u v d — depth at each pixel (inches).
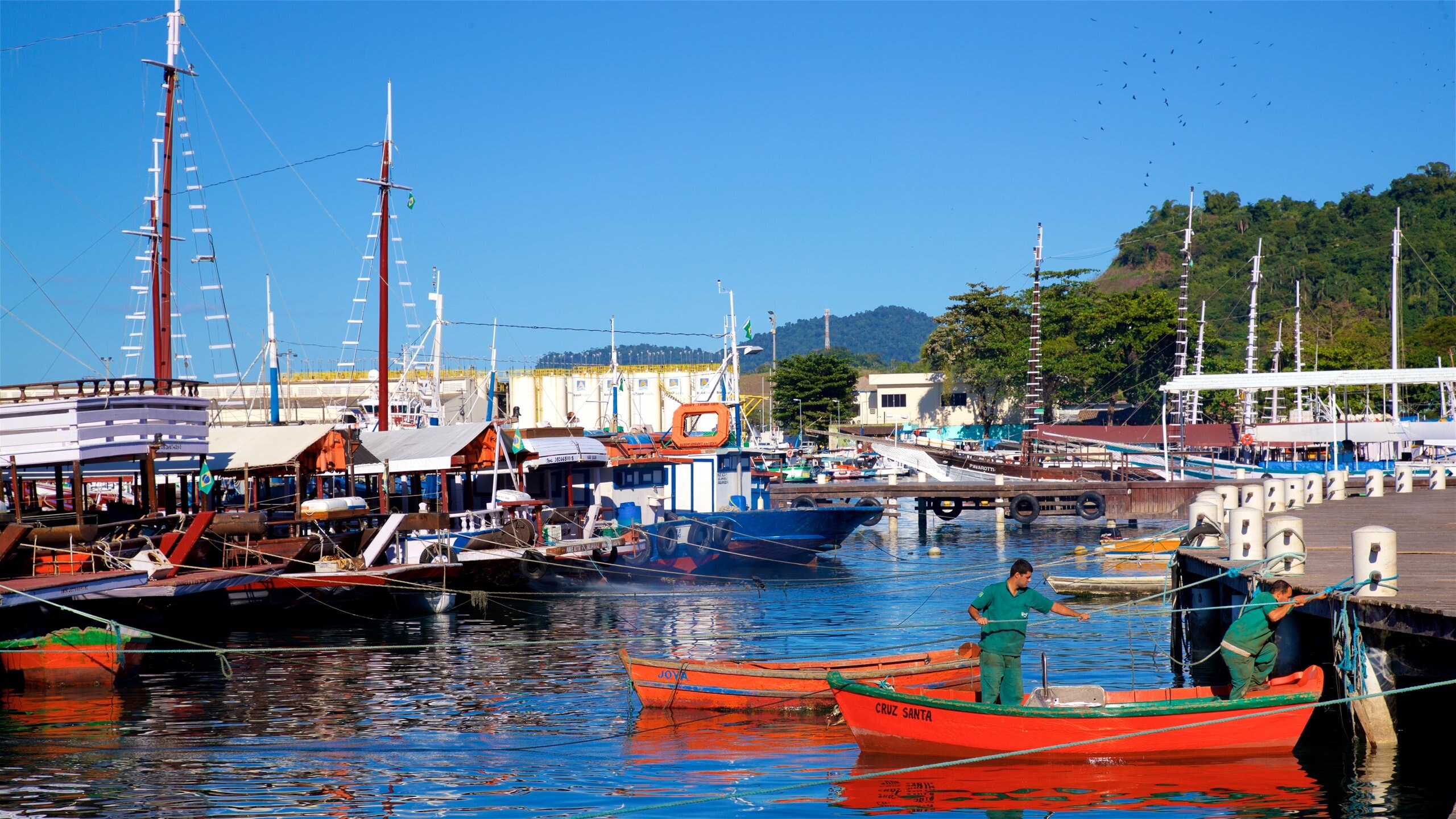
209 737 722.2
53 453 1096.8
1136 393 4505.4
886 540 2305.6
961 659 760.3
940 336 4763.8
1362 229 7086.6
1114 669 933.2
